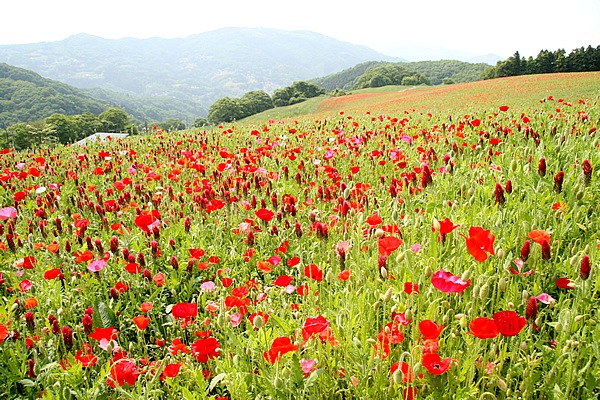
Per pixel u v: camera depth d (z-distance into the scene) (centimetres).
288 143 980
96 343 302
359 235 347
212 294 356
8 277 412
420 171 522
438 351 230
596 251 283
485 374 214
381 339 222
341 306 281
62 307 343
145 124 1550
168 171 791
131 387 249
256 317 246
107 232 511
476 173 491
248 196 568
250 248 418
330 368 234
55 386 239
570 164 465
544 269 290
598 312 231
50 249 394
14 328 320
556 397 194
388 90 8225
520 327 188
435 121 1160
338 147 808
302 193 559
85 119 3806
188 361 268
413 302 252
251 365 252
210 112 8256
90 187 703
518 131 739
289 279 303
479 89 3734
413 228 351
